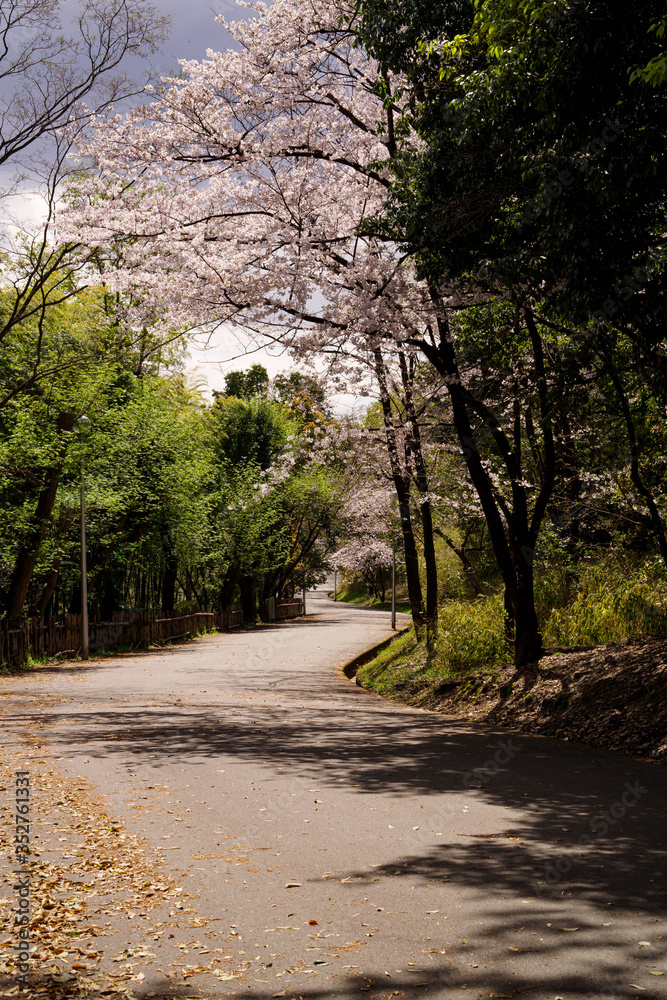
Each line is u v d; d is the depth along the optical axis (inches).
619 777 350.9
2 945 179.9
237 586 2427.4
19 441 1106.7
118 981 161.6
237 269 566.9
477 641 752.3
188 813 299.4
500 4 350.0
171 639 1710.1
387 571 2706.7
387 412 916.0
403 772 372.5
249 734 492.7
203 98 565.6
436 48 434.9
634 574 657.0
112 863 239.9
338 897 207.9
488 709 585.3
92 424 1221.7
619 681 493.0
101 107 695.1
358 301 542.9
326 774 369.1
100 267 639.8
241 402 2289.6
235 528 2081.7
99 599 1478.8
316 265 563.2
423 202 451.8
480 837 261.0
